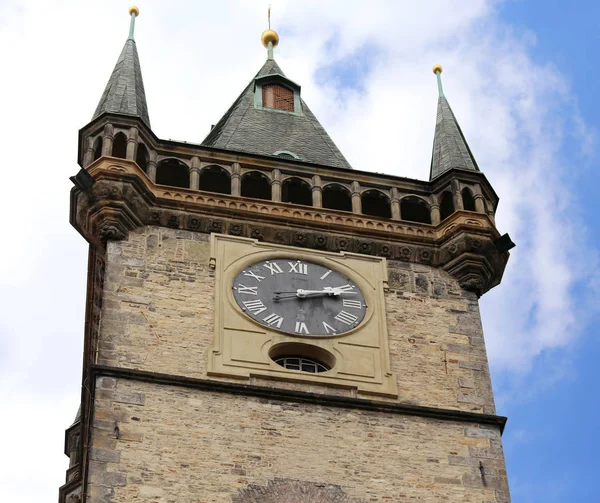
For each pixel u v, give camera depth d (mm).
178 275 45656
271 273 46719
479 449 42594
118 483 39469
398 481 41312
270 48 62938
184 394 41875
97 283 47188
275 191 49125
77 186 46625
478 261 48062
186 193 47812
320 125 57531
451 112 54781
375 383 43906
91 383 41812
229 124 55938
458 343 45750
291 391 42438
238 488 40062
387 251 48375
